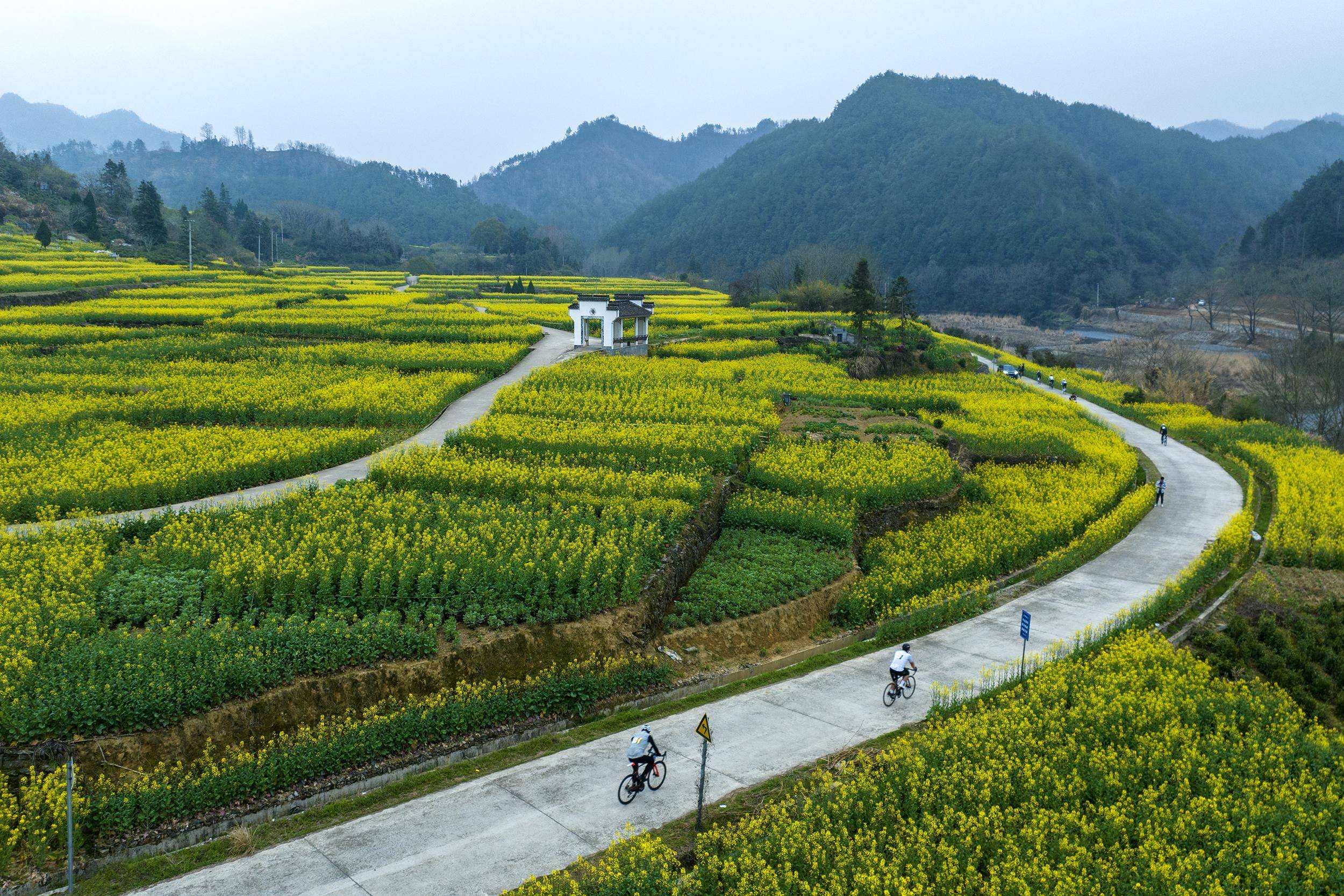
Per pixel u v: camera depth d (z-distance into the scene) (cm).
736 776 1684
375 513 2480
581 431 3669
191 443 3272
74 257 10894
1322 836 1504
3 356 5006
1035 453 4288
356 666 1836
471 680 1919
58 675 1620
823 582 2664
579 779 1670
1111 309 17838
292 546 2183
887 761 1661
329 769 1655
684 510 2784
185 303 7644
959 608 2544
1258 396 7831
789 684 2106
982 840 1447
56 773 1495
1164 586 2711
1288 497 3772
